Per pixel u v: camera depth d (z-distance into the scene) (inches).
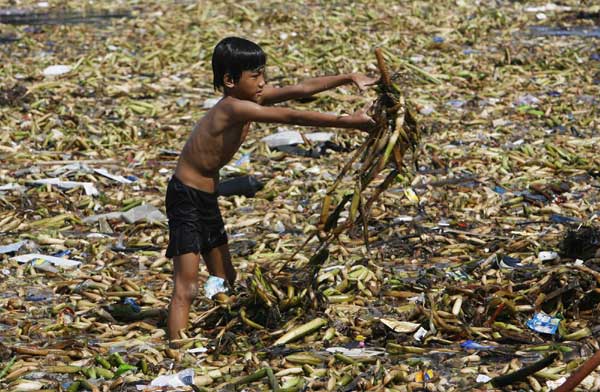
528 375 475.2
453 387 482.6
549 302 572.7
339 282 641.6
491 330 546.3
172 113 1242.0
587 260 645.3
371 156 543.5
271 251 737.0
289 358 520.7
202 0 2297.0
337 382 494.3
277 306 573.9
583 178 916.6
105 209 863.7
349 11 2071.9
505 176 928.9
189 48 1665.8
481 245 724.7
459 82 1378.0
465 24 1845.5
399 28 1859.0
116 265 717.3
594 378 478.6
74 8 2322.8
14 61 1593.3
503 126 1127.0
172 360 535.5
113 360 534.0
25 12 2283.5
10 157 1033.5
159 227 810.8
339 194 867.4
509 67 1456.7
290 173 959.0
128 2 2381.9
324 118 533.0
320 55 1593.3
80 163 1005.8
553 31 1838.1
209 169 557.0
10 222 823.7
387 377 486.9
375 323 565.9
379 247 731.4
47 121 1177.4
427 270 661.9
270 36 1771.7
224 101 546.6
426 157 986.1
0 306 637.3
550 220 785.6
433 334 544.4
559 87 1330.0
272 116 534.0
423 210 822.5
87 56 1590.8
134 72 1507.1
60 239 775.7
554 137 1069.8
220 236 579.2
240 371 515.8
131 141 1114.1
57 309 622.8
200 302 625.3
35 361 539.2
